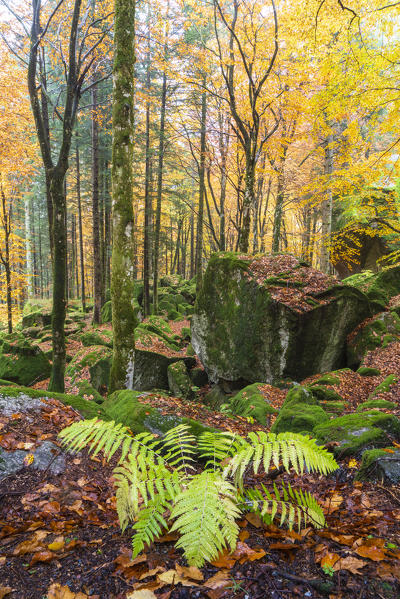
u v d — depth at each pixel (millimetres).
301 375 8922
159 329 15969
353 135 9211
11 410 3617
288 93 10930
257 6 10438
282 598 1579
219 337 10484
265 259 10469
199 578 1695
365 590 1590
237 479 2342
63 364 7465
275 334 8883
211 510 1876
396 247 14984
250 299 9555
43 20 9266
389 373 7664
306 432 4406
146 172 19172
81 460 3193
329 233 12016
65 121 6930
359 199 10094
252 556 1837
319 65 8281
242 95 12383
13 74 10859
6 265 18438
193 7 10961
